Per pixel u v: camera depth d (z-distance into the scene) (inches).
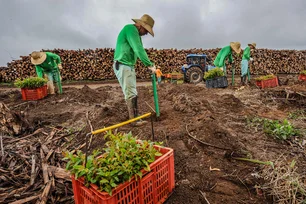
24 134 141.9
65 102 237.0
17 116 142.7
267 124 131.6
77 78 537.0
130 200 56.6
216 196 72.2
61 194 77.4
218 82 306.0
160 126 127.3
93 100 247.9
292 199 69.5
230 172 84.0
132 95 127.0
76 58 534.9
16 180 87.4
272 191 73.0
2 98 290.4
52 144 122.1
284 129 118.6
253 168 86.1
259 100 216.1
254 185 77.3
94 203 53.7
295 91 221.0
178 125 125.7
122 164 56.1
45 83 273.6
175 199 70.4
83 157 60.5
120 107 181.5
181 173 83.9
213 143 102.7
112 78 563.2
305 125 136.6
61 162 102.1
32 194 78.2
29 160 101.4
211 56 621.3
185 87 271.3
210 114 138.7
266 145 107.0
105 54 553.3
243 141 110.7
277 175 78.3
